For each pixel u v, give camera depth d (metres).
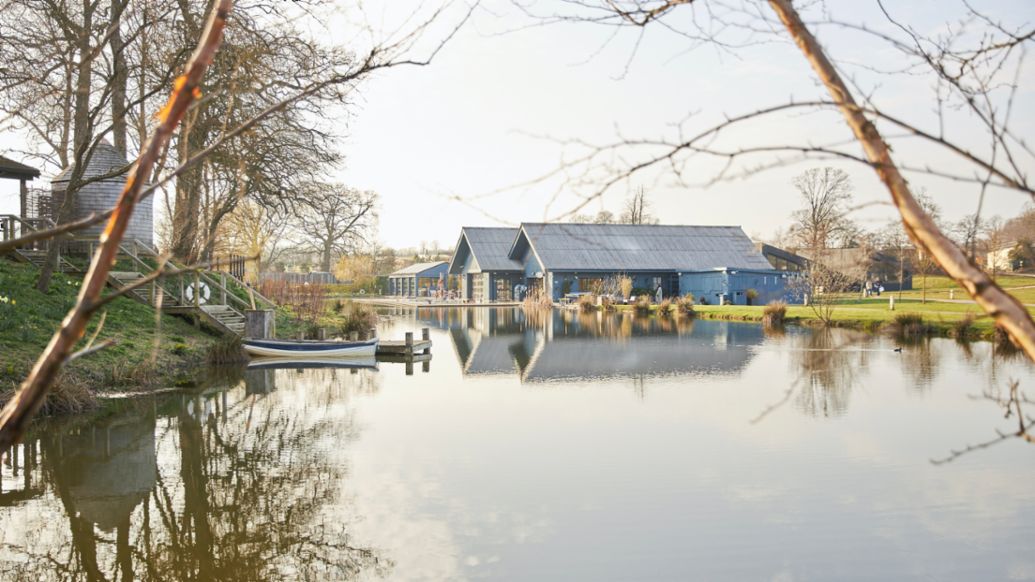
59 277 17.56
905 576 5.78
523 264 53.56
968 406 12.10
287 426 10.84
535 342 24.12
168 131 1.77
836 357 18.86
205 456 9.10
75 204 20.31
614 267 47.84
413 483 8.04
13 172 19.80
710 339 24.34
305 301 28.98
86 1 13.71
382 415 11.73
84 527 6.70
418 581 5.65
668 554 6.15
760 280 45.09
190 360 16.34
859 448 9.48
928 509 7.18
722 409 12.14
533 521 6.86
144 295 18.72
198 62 1.80
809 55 1.83
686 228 53.25
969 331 22.45
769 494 7.64
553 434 10.36
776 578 5.73
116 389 13.14
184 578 5.68
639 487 7.89
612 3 2.21
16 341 12.73
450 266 61.00
